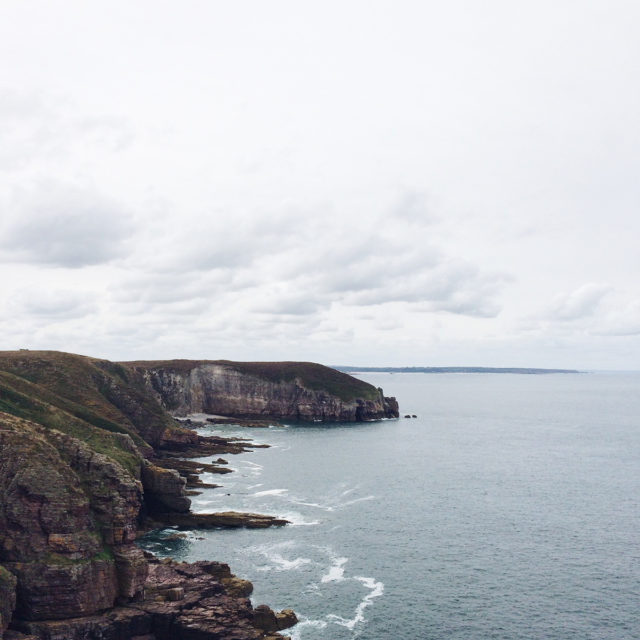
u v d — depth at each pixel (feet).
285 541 291.79
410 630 204.23
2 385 335.26
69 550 192.54
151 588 211.41
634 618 215.51
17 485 197.36
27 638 170.81
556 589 239.50
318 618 211.00
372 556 273.54
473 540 298.56
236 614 198.39
